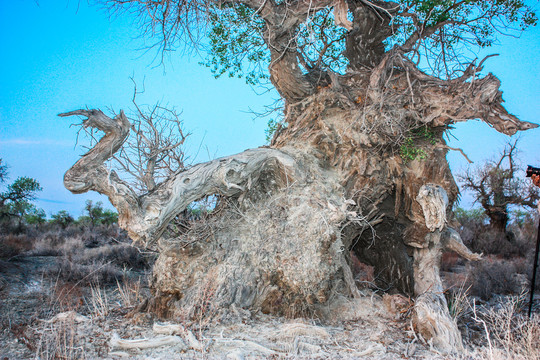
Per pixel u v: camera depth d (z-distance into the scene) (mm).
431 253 8672
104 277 10344
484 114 7348
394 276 9219
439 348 5848
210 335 5832
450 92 7625
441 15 8430
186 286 6957
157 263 7234
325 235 6879
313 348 5500
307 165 7812
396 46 7609
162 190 6797
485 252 19891
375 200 8469
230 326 6148
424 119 7828
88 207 28656
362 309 7176
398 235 9195
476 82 7348
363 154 8078
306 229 6980
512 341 5793
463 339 6438
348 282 7594
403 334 6281
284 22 7824
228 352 5305
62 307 7203
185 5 7707
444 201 7703
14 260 11805
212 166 7109
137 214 6508
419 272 8680
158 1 7746
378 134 7910
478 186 23422
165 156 8180
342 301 7344
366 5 8492
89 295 8609
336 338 5980
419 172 8227
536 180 6438
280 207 7387
